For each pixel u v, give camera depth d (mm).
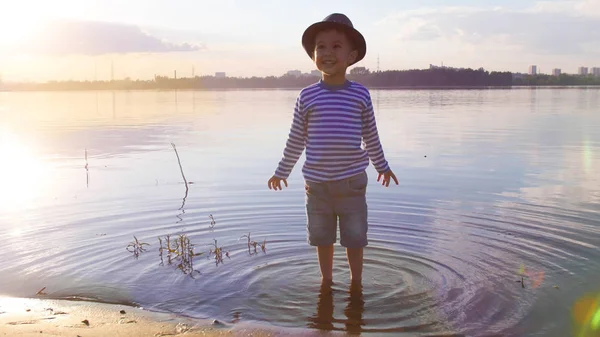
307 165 2047
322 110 2012
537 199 3270
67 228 2754
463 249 2367
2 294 1922
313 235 2053
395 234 2602
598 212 2936
